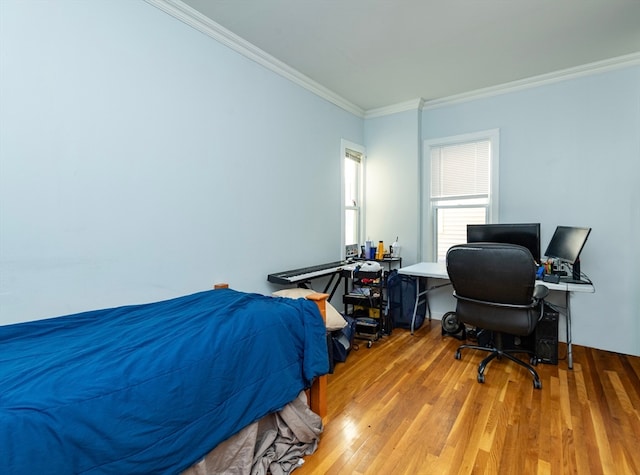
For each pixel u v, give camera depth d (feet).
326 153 11.71
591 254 9.84
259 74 8.91
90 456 2.99
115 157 5.93
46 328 4.67
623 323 9.45
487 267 7.34
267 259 9.28
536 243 9.52
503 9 7.04
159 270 6.63
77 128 5.44
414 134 12.73
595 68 9.54
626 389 7.32
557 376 8.00
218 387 4.16
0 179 4.70
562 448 5.39
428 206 12.92
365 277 10.57
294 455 5.15
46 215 5.12
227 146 8.04
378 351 9.78
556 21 7.47
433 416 6.37
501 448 5.41
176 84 6.91
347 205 13.28
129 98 6.12
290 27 7.72
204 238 7.52
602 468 4.94
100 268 5.75
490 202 11.57
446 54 9.02
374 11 7.11
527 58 9.24
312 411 5.97
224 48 7.91
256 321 5.01
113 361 3.63
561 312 10.15
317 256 11.39
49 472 2.72
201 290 7.45
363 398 7.09
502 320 7.61
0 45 4.66
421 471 4.93
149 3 6.40
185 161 7.10
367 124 13.93
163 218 6.70
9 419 2.67
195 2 6.77
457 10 7.08
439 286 11.70
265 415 4.83
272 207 9.43
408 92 11.75
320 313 6.01
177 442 3.67
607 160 9.55
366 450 5.42
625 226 9.35
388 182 13.47
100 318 5.21
